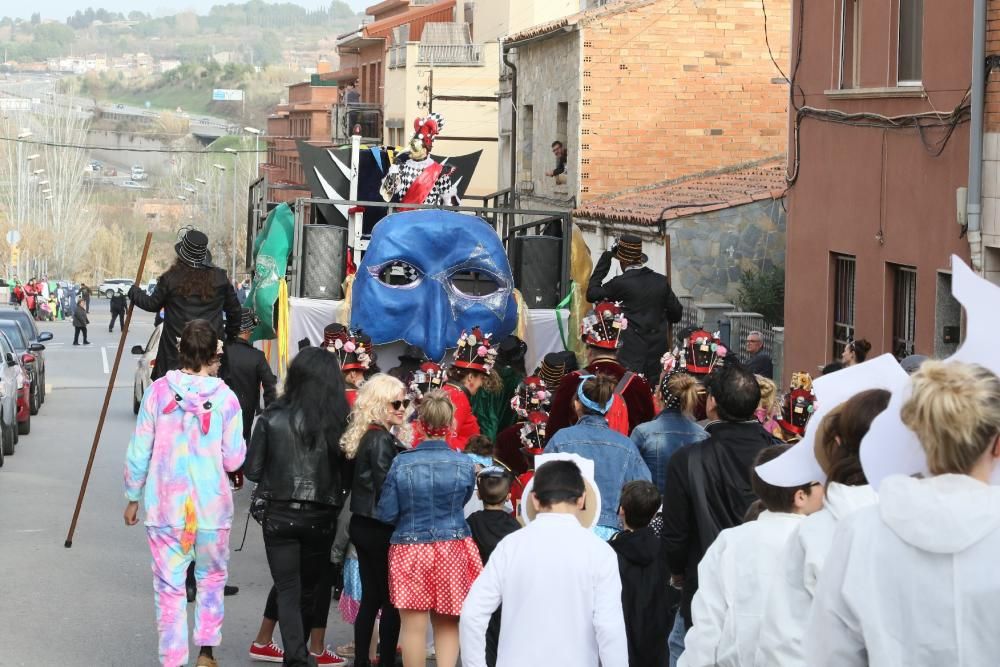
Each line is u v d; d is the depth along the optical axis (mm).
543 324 16953
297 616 9625
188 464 9883
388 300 15273
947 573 4340
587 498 8625
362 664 9719
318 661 10219
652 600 8609
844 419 5488
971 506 4309
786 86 34062
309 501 9625
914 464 4699
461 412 12078
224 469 9984
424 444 9312
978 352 4973
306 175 19688
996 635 4297
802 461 5793
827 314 20266
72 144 116250
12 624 11461
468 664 6996
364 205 17344
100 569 13547
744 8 33750
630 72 33625
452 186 19609
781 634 5246
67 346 52875
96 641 10992
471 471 9305
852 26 19578
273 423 9648
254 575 13492
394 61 61375
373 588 9703
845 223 19516
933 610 4344
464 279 16609
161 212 194750
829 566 4582
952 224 16312
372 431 9516
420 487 9172
